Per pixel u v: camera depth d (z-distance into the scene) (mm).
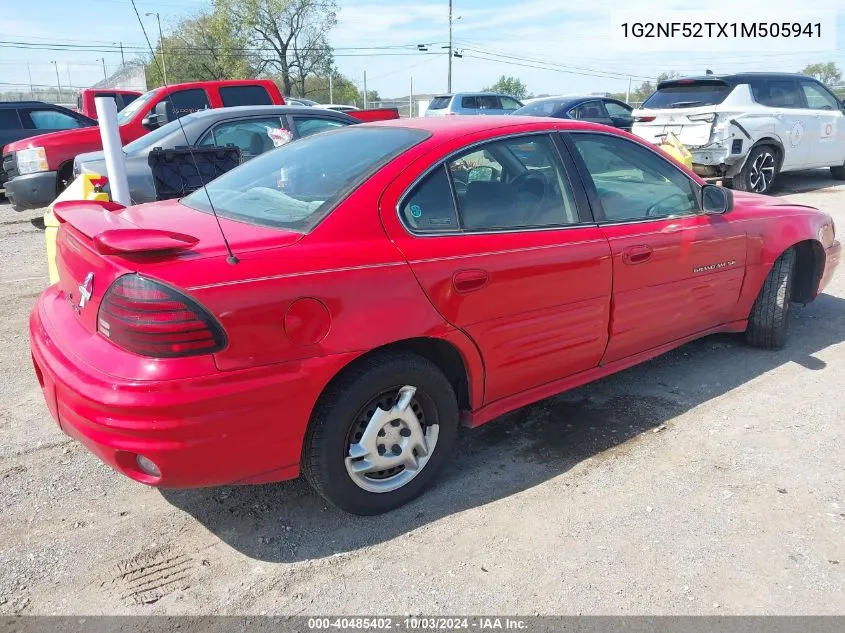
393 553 2641
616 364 3615
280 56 47750
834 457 3250
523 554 2619
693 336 4043
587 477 3133
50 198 9227
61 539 2717
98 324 2391
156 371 2209
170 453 2242
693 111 10000
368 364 2635
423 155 2891
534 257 3033
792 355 4508
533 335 3109
